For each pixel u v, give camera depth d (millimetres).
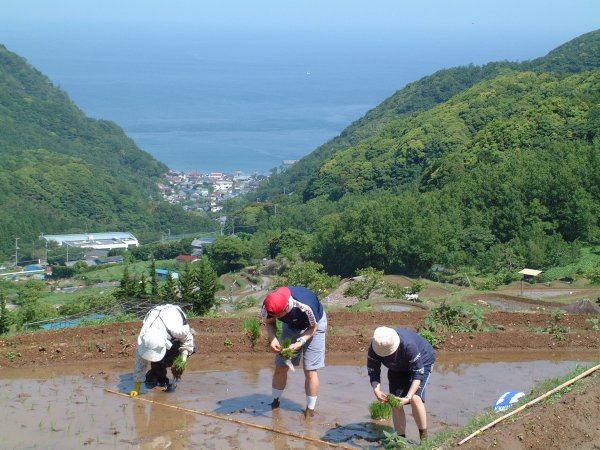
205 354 13086
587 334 13984
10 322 16547
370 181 101312
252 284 63469
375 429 9656
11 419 9812
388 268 53562
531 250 45781
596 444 8531
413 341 8867
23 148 165875
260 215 113438
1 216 114750
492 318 15328
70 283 82938
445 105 111500
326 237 59656
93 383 11414
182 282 18062
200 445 9023
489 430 8461
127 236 120125
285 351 9680
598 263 43031
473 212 54188
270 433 9438
